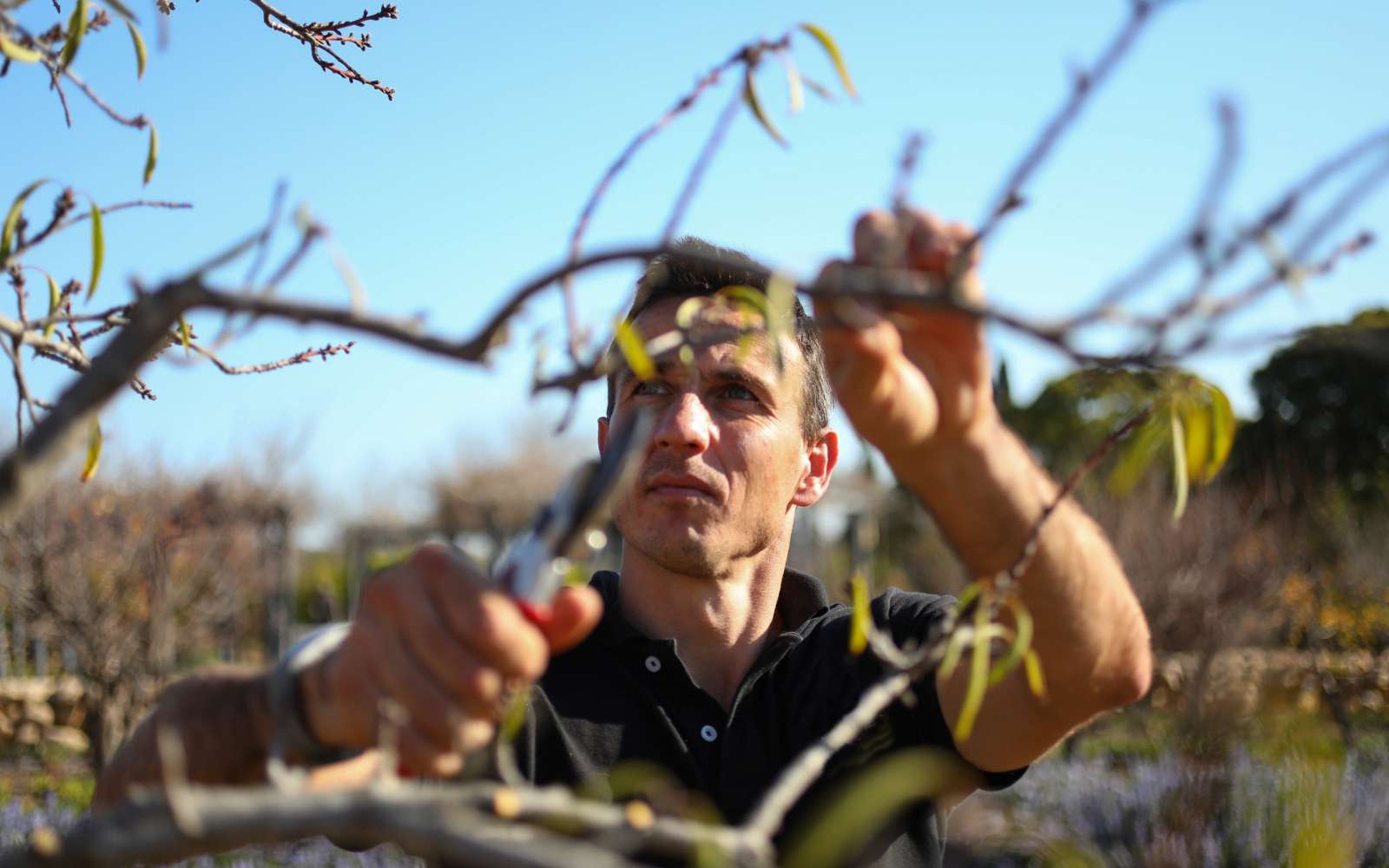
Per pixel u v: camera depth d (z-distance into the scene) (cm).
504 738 85
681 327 86
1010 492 108
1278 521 1011
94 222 86
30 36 101
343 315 67
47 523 733
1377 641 1027
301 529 1706
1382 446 1419
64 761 866
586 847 63
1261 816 491
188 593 884
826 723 175
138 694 778
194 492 841
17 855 68
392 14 190
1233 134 61
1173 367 94
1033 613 122
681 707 176
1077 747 775
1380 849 456
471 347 67
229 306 68
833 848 73
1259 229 61
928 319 99
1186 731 607
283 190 69
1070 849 306
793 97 86
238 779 93
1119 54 65
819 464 217
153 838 65
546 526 89
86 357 105
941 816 188
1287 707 912
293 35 185
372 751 93
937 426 102
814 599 201
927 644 91
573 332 79
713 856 69
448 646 81
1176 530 939
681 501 184
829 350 94
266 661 1238
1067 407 1488
